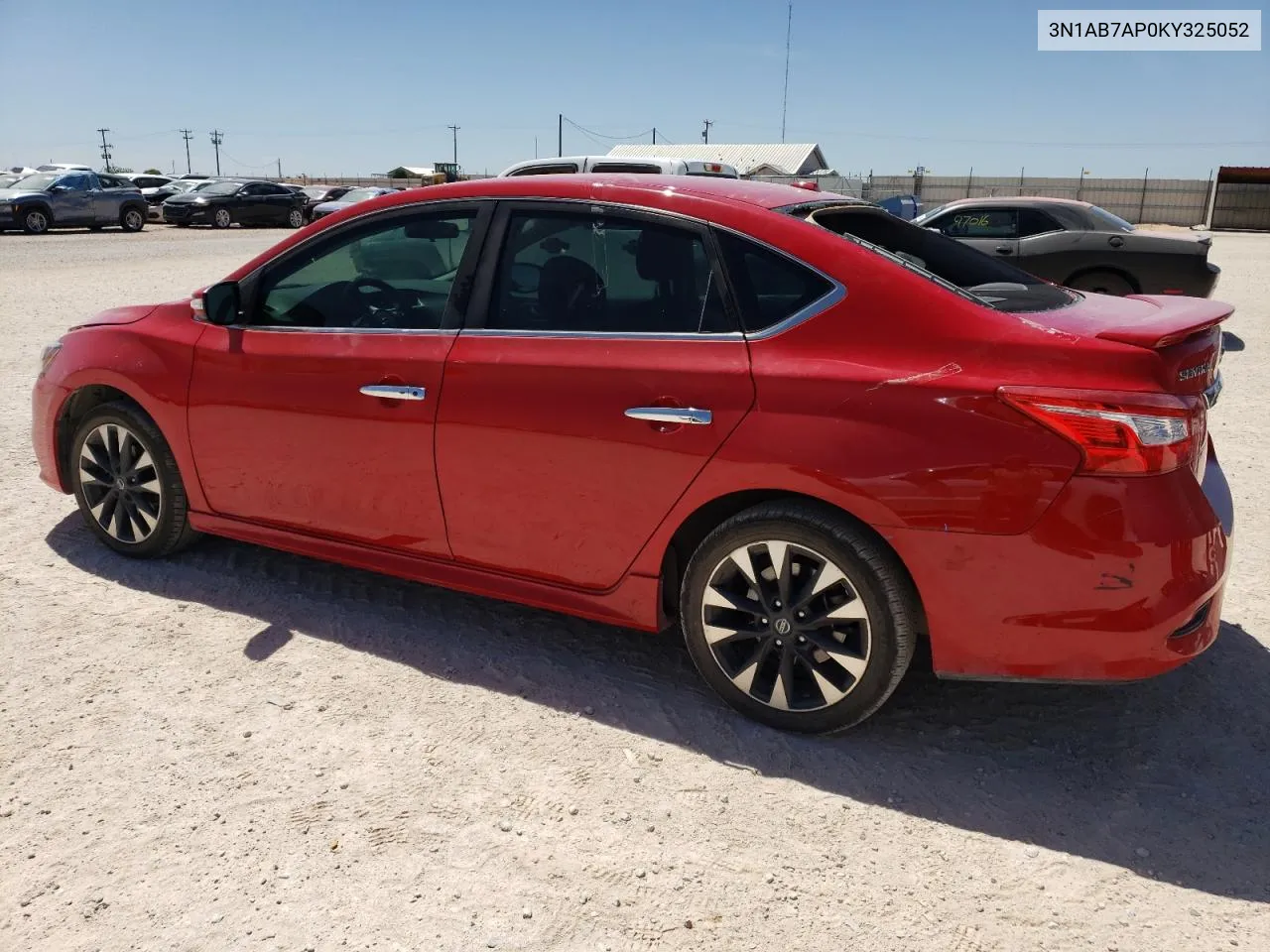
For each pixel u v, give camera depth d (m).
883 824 2.69
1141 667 2.65
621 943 2.25
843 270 2.89
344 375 3.55
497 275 3.36
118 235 28.39
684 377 2.98
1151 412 2.55
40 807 2.68
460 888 2.41
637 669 3.49
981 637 2.75
